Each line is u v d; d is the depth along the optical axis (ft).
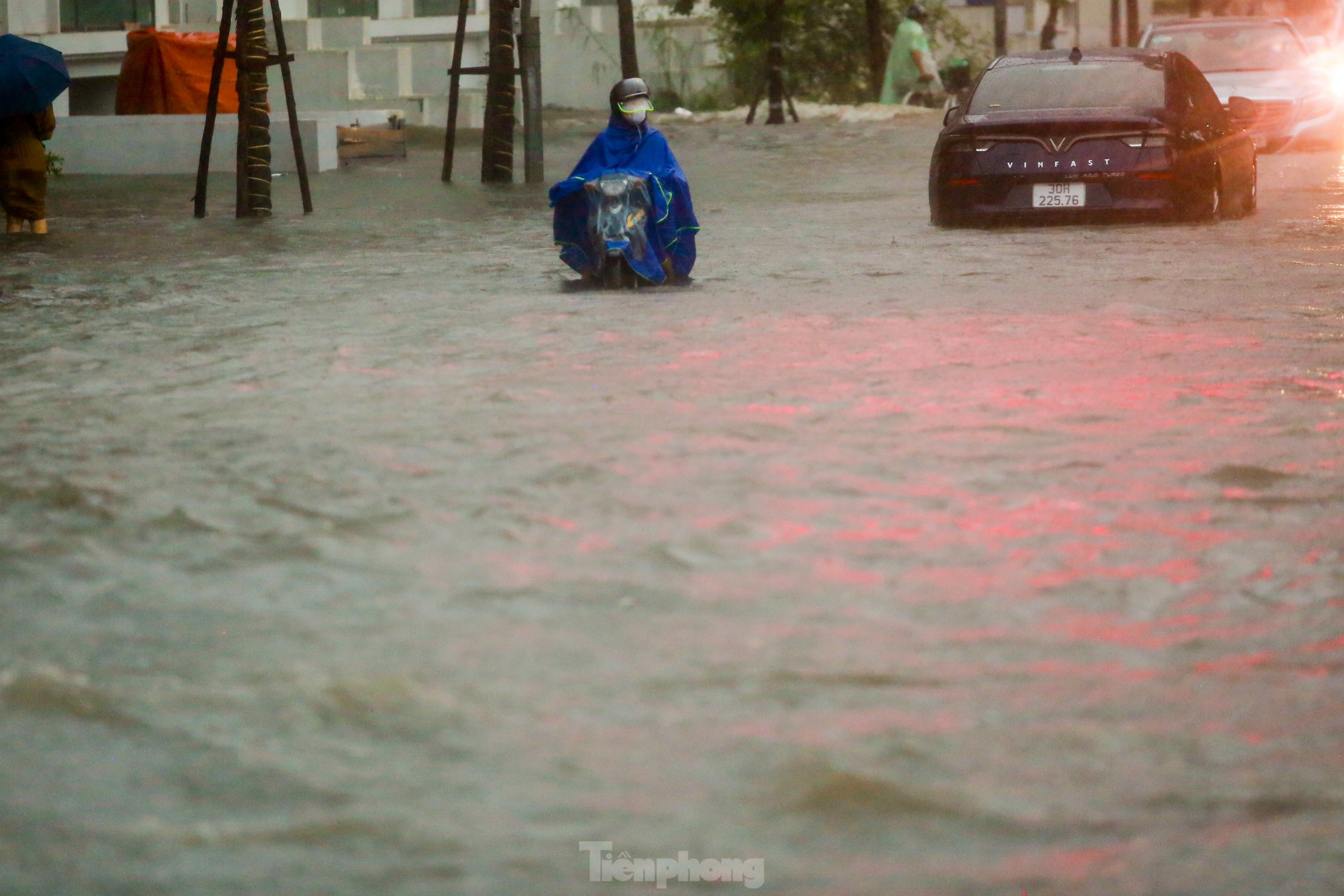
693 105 205.67
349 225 80.59
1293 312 47.75
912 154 123.54
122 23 155.02
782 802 16.29
